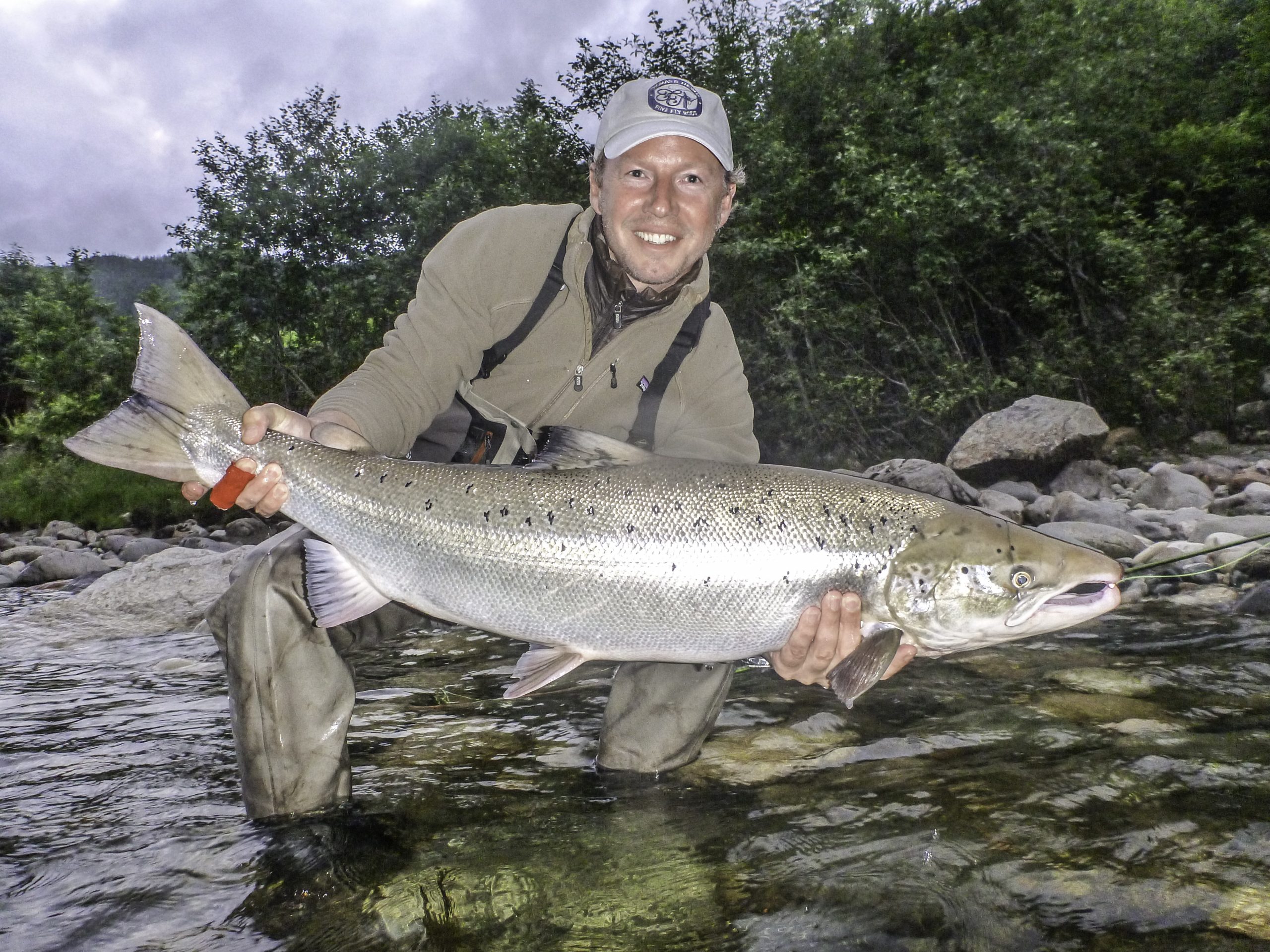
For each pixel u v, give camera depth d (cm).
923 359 521
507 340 107
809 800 92
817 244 546
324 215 695
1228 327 480
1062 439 380
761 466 102
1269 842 77
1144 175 621
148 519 572
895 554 100
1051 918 68
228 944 69
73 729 129
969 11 738
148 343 99
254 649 90
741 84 669
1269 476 351
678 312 110
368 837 86
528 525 98
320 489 99
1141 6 662
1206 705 116
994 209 522
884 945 66
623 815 90
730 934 68
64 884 79
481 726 122
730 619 98
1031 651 148
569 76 688
